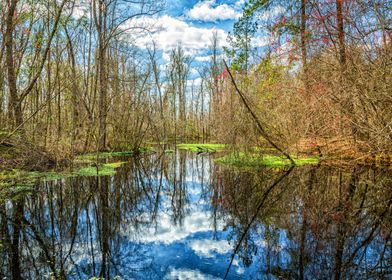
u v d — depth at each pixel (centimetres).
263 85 1237
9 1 1100
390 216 618
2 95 1237
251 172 1186
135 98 1988
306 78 1149
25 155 1061
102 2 1678
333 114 1120
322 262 418
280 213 672
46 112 1329
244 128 1250
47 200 804
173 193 987
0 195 803
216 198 884
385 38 870
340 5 926
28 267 414
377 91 905
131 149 2081
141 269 405
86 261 438
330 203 732
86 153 1623
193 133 4422
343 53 958
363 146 1142
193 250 482
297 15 1037
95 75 1862
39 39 1175
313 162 1309
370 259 429
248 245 496
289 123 1239
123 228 607
